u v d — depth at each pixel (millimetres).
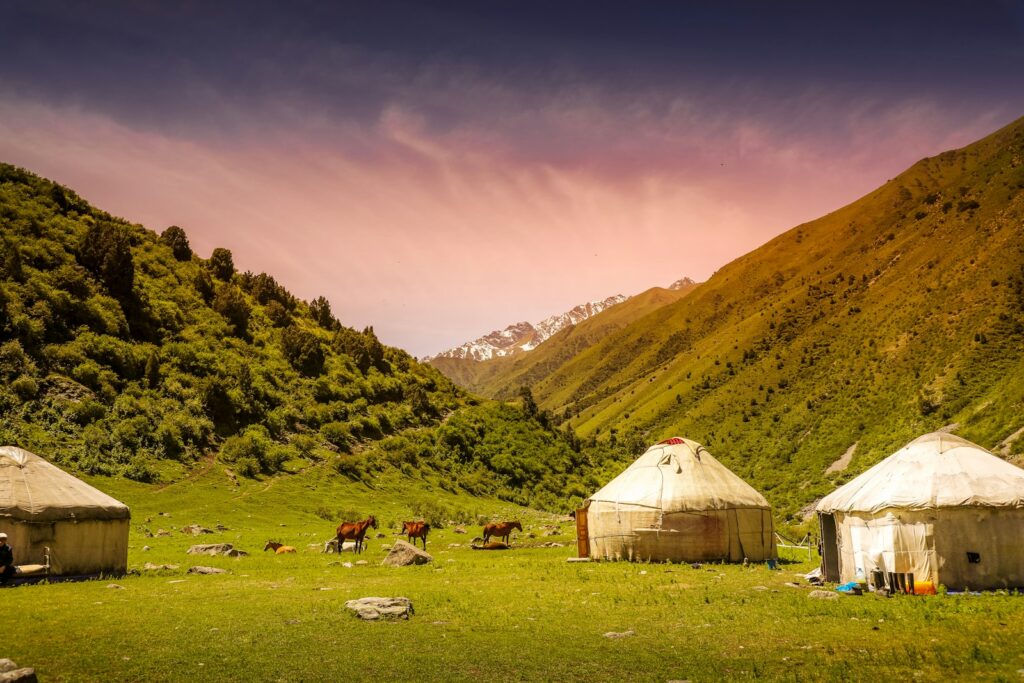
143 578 23016
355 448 82750
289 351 96000
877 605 16016
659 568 25312
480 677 10711
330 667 11211
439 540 42844
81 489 24328
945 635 12852
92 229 84312
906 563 19016
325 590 19453
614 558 28578
